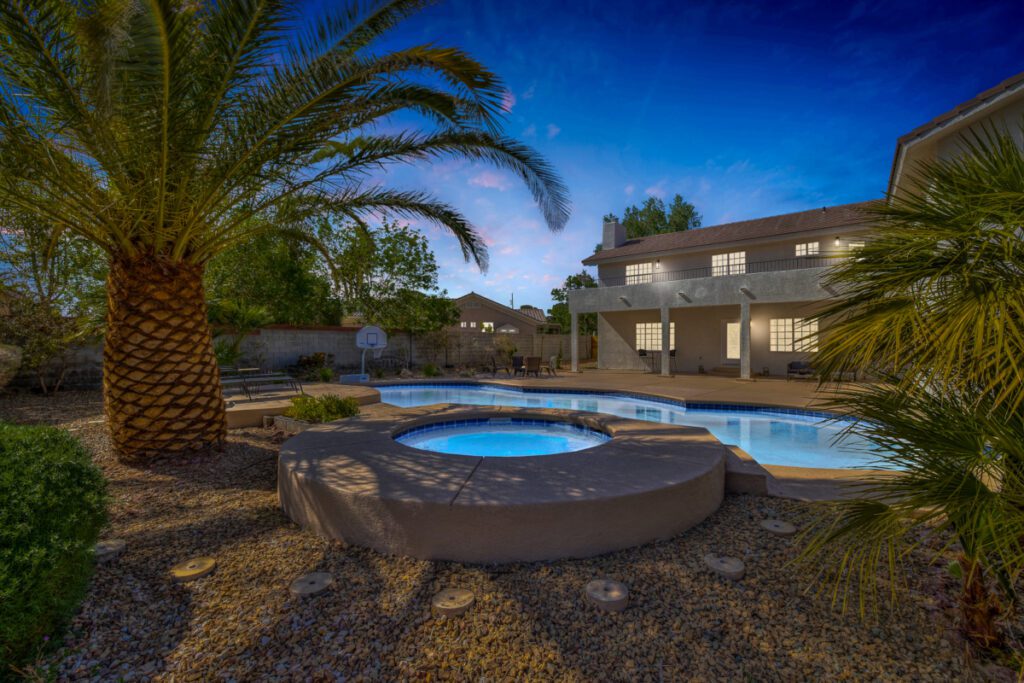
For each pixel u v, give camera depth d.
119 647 2.45
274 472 5.47
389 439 5.51
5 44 3.95
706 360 19.45
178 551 3.49
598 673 2.29
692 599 2.89
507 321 34.59
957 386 1.81
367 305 16.94
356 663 2.35
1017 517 1.65
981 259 1.89
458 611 2.71
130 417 5.48
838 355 2.14
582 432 7.36
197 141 4.58
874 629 2.56
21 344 10.51
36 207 4.82
